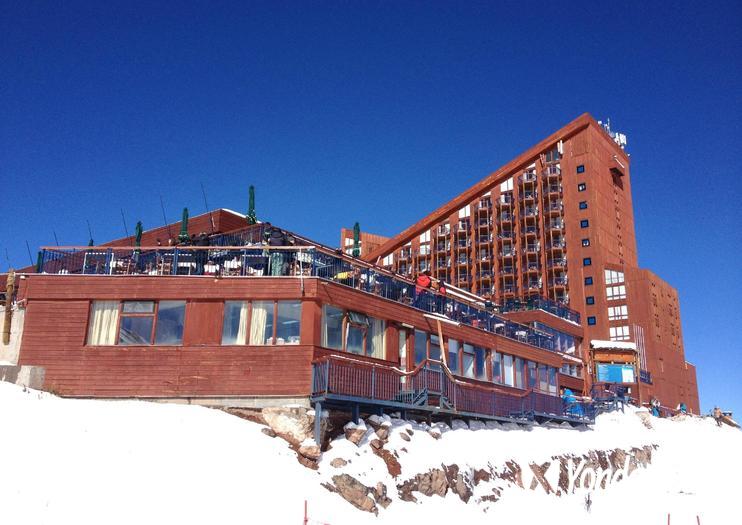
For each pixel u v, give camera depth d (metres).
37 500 12.05
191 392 20.52
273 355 20.81
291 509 14.41
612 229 78.19
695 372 77.69
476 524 17.88
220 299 21.39
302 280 21.52
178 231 31.88
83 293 21.50
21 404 16.27
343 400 18.81
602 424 36.88
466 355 29.14
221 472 15.02
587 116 78.81
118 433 15.65
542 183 80.62
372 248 95.50
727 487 30.42
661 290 73.12
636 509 25.50
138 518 12.45
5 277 33.22
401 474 17.83
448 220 88.81
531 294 77.00
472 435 23.59
